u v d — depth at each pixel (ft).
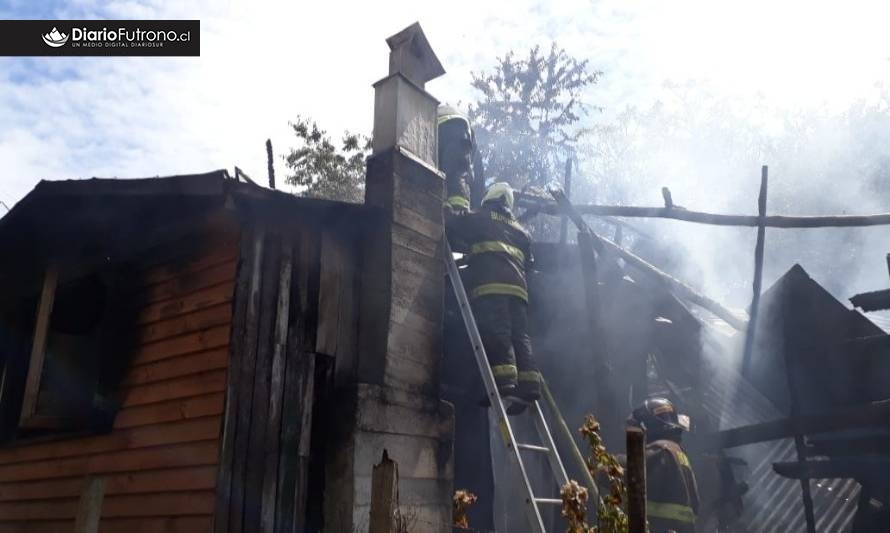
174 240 16.88
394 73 18.10
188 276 16.15
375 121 18.10
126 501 15.42
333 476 14.38
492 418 20.77
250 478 13.74
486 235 17.76
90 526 11.09
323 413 15.14
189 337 15.48
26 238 19.94
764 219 22.31
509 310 17.19
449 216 18.45
